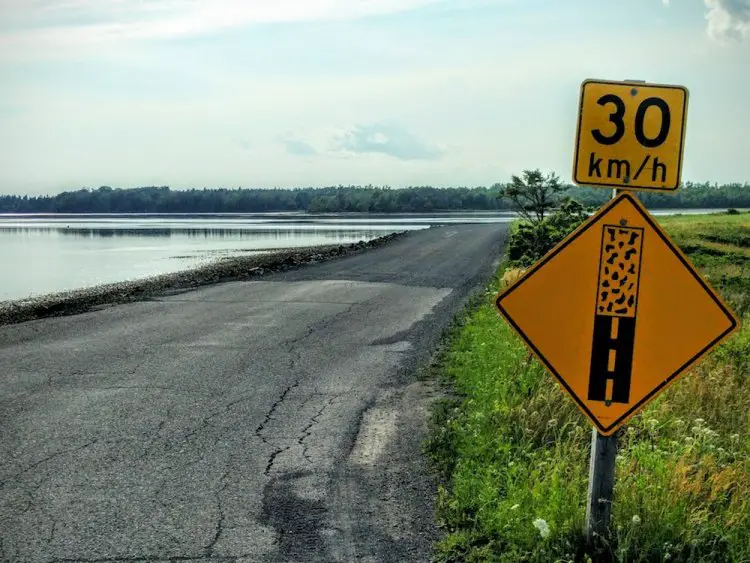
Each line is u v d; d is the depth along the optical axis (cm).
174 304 1614
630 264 397
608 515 409
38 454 613
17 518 486
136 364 979
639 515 430
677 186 388
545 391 697
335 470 574
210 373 926
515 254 2273
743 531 438
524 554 423
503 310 404
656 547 410
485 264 2680
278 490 534
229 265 2945
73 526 473
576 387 403
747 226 4800
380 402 787
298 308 1540
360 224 9775
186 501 514
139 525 475
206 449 627
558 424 627
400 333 1230
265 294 1791
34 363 986
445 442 618
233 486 542
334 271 2406
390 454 612
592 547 408
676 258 396
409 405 773
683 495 457
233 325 1312
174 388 845
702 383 747
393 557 430
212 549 442
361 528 469
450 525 468
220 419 719
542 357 403
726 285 2242
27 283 2641
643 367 400
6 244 5725
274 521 480
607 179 391
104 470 575
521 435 616
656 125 387
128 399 794
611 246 397
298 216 18550
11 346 1117
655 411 654
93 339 1174
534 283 402
